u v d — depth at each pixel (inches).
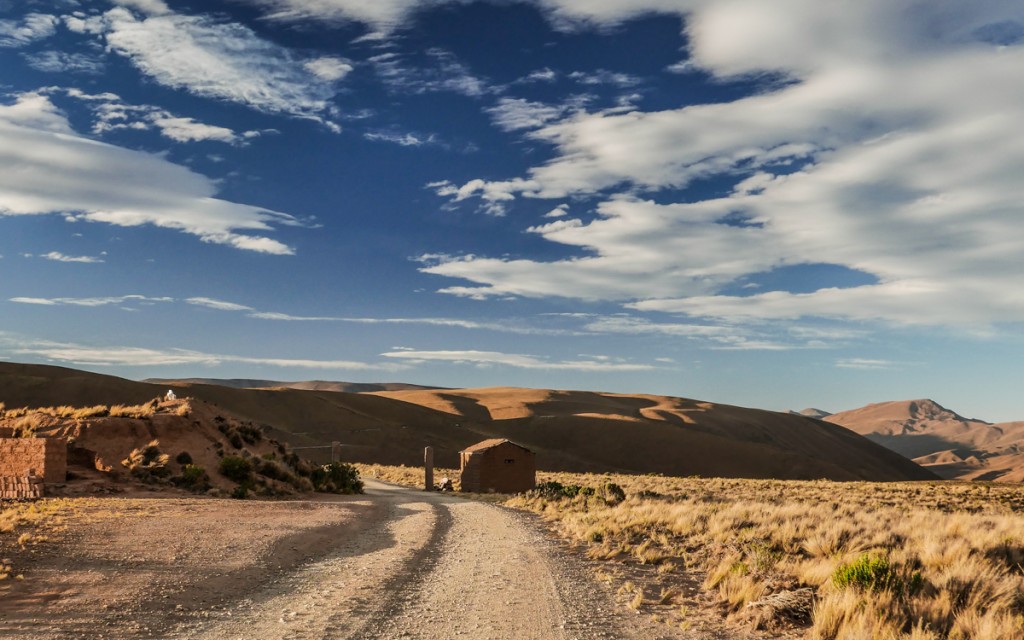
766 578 612.1
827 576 596.1
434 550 876.0
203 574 647.8
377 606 547.2
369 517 1275.8
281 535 925.2
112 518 989.2
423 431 7628.0
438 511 1481.3
